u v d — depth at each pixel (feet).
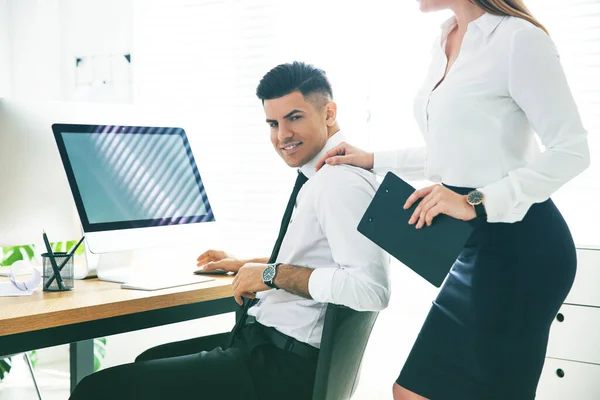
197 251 10.13
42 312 5.02
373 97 9.43
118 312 5.47
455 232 4.55
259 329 5.65
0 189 6.44
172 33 11.25
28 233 6.63
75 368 8.03
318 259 5.54
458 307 4.85
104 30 11.77
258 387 5.39
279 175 10.42
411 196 4.74
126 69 11.62
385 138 9.37
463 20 5.06
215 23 10.87
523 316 4.64
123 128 6.96
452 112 4.83
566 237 4.77
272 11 10.32
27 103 6.57
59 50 12.15
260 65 10.51
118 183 6.68
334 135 5.99
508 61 4.62
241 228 10.66
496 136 4.73
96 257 6.71
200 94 11.03
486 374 4.73
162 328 10.96
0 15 12.12
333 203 5.24
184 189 7.27
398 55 9.28
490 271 4.68
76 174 6.39
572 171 4.47
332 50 9.75
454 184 4.93
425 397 4.96
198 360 5.39
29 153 6.56
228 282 6.38
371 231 4.85
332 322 4.81
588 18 8.20
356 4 9.53
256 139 10.60
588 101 8.20
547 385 7.80
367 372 9.41
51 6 12.06
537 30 4.57
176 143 7.41
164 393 5.13
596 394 7.51
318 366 4.91
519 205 4.50
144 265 7.37
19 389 9.25
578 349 7.61
